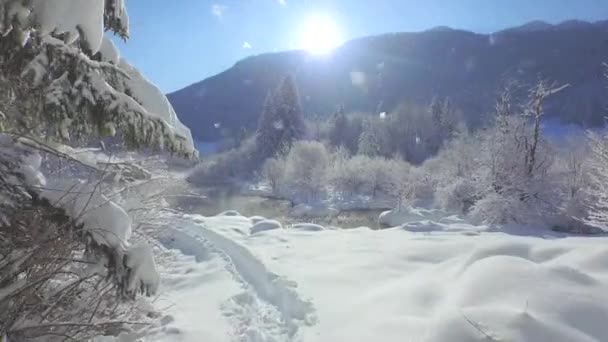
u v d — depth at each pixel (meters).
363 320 5.43
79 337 3.91
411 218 28.09
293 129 64.25
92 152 4.95
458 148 35.22
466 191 27.83
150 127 3.51
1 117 3.36
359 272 7.86
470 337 4.10
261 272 8.39
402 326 4.90
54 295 3.72
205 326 5.65
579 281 5.18
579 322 4.35
